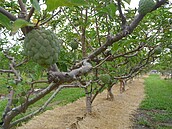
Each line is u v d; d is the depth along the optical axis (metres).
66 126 5.53
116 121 6.38
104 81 1.93
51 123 5.66
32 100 1.51
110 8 1.33
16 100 1.80
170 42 3.14
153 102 9.88
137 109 8.34
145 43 2.05
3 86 2.33
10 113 1.62
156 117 7.22
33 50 0.86
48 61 0.87
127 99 10.23
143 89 15.86
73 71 1.01
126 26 1.35
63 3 0.76
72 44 2.16
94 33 2.91
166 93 13.82
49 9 0.77
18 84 1.61
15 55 2.67
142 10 1.30
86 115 6.32
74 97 10.07
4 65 2.56
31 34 0.87
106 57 1.79
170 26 2.93
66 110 7.11
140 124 6.38
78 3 0.76
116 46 1.50
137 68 3.37
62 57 2.07
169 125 6.48
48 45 0.87
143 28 3.23
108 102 8.79
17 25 0.76
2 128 1.67
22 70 2.26
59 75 0.96
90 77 3.24
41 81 1.42
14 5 2.04
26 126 5.37
